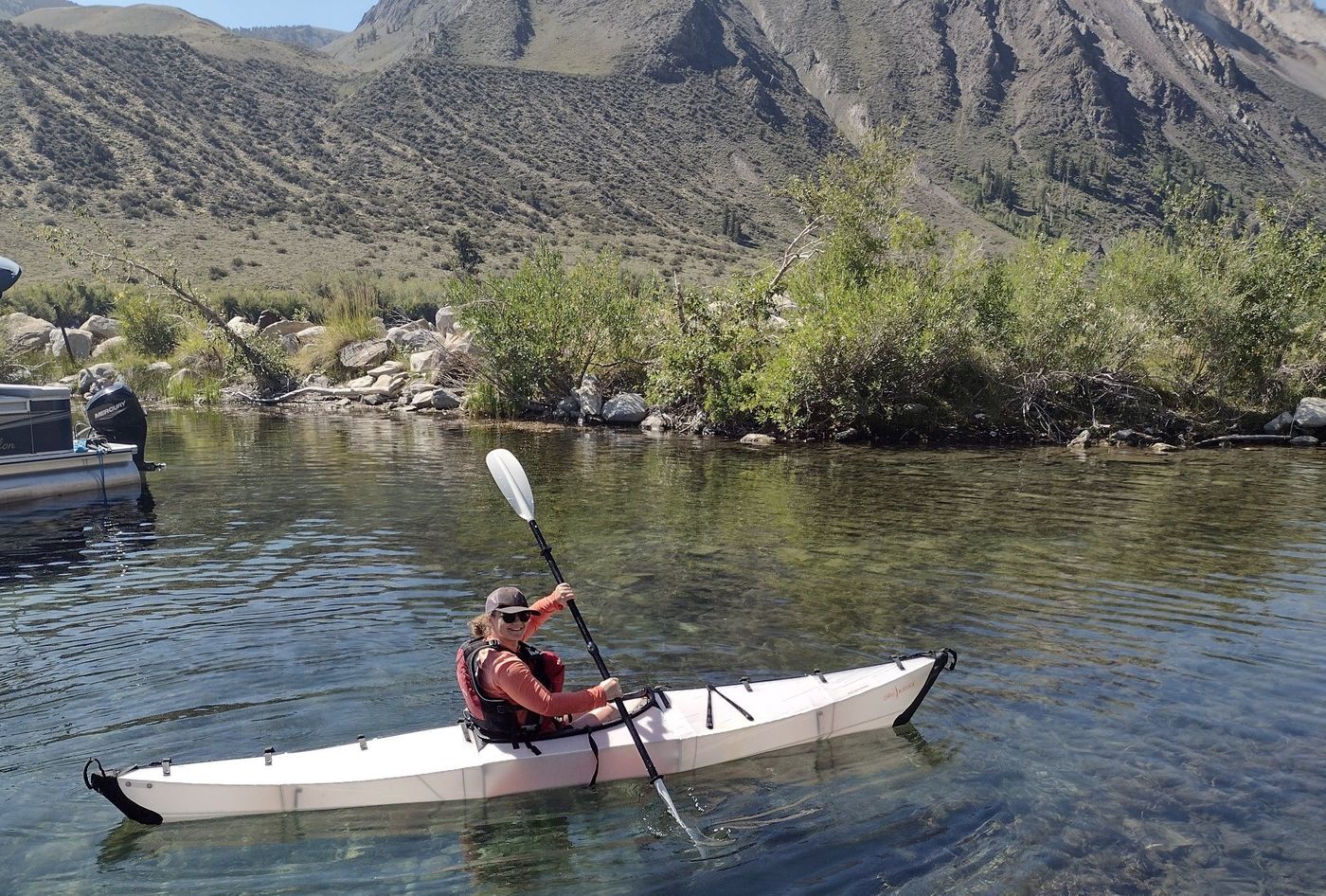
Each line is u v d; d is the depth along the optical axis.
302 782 4.80
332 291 45.59
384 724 5.63
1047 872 4.30
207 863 4.40
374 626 7.31
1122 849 4.48
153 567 9.00
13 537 10.25
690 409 20.98
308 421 21.95
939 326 19.20
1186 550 9.96
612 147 146.88
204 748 5.32
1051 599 8.23
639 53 195.00
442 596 8.11
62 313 43.69
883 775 5.19
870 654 6.85
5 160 72.81
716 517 11.45
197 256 63.25
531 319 22.55
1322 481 14.38
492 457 6.50
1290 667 6.70
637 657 6.75
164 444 17.81
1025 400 19.91
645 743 5.20
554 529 10.73
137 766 4.79
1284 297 20.08
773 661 6.70
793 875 4.29
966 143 199.62
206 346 29.64
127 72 105.81
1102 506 12.32
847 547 10.05
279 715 5.74
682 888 4.21
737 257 101.75
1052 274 20.91
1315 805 4.86
